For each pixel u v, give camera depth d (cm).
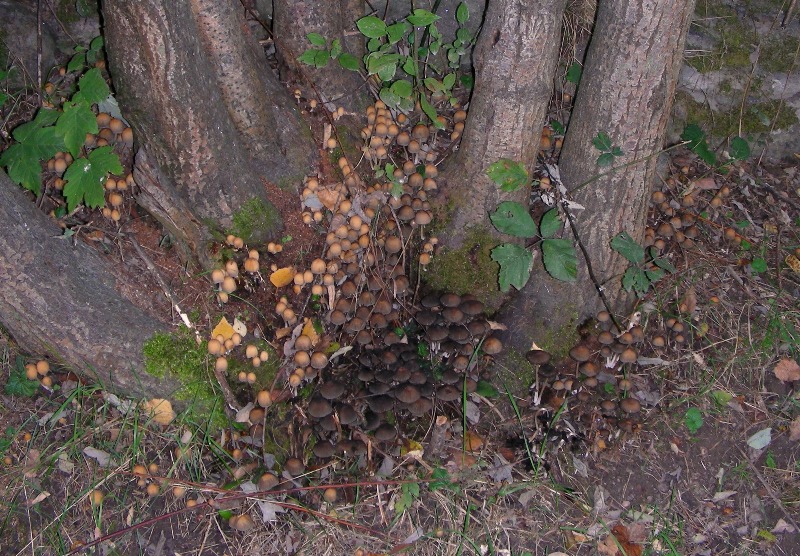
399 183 119
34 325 102
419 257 121
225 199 109
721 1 151
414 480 107
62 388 109
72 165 98
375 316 115
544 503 110
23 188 115
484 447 113
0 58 128
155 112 101
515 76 107
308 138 120
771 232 144
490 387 117
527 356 118
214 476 106
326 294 115
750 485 116
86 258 105
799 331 131
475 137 114
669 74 107
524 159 115
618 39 106
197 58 100
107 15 96
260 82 112
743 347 127
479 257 120
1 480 103
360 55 128
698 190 145
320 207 117
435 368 116
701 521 112
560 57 141
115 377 106
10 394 107
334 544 103
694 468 117
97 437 106
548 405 117
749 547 111
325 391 109
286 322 113
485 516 108
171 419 108
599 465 114
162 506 104
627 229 118
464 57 141
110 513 103
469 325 118
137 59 97
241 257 112
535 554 106
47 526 101
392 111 127
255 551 102
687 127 147
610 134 112
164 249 111
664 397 121
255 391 110
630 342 119
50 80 128
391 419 112
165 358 107
